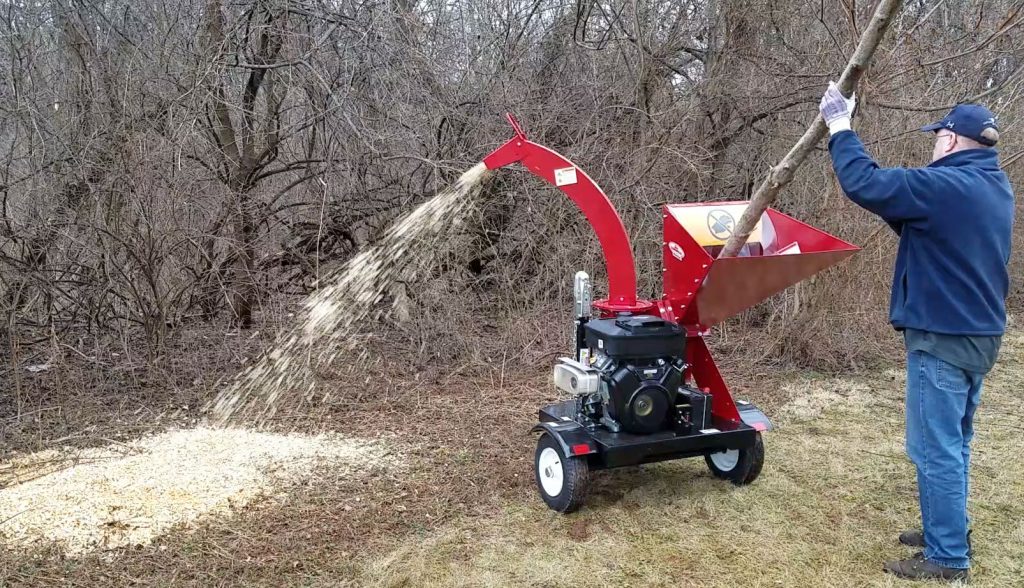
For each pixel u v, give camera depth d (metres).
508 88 7.56
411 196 7.32
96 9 6.27
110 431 5.17
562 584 3.35
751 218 3.70
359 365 6.69
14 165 6.15
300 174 7.62
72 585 3.26
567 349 7.26
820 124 3.44
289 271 7.55
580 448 3.85
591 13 8.18
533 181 7.41
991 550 3.66
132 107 6.19
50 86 6.28
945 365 3.26
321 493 4.20
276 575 3.39
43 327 6.21
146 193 6.04
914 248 3.29
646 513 4.04
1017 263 11.34
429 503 4.12
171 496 4.07
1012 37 6.93
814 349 7.17
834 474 4.62
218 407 5.71
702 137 8.48
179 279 6.55
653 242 7.78
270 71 7.12
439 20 7.81
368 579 3.36
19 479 4.34
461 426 5.40
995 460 4.84
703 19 8.55
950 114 3.38
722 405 4.23
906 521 3.99
